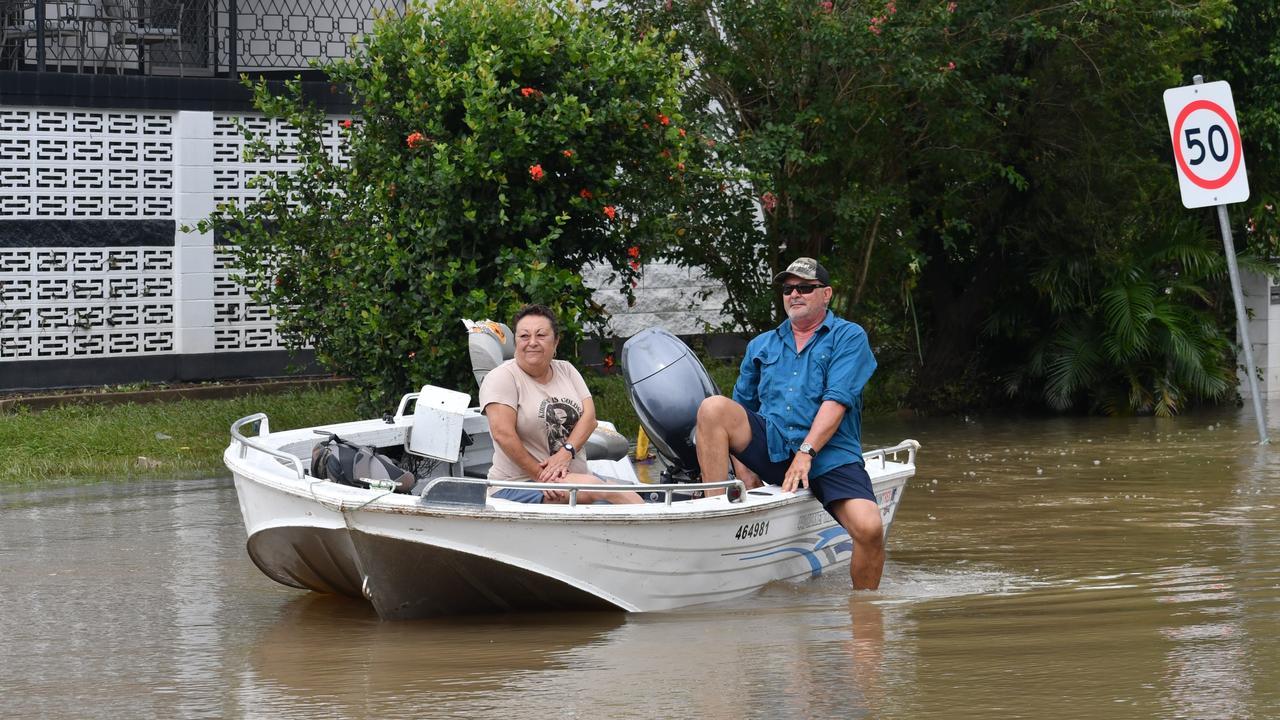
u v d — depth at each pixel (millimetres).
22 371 13516
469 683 5211
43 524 8969
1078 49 14039
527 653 5699
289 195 14156
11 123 13406
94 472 10945
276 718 4797
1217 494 9930
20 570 7668
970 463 11633
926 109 13602
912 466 8227
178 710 4941
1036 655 5453
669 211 12812
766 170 12914
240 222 11570
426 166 10070
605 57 10406
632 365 7473
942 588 7035
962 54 13523
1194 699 4773
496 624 6328
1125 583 7035
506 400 6871
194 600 6977
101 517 9195
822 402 7082
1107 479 10711
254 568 7754
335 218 11164
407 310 10250
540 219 10289
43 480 10625
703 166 12797
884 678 5148
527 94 10141
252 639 6105
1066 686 4973
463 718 4734
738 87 13453
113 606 6832
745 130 13344
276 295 11453
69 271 13711
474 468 8266
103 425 12227
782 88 13180
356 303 10469
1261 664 5230
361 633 6203
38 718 4879
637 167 10820
